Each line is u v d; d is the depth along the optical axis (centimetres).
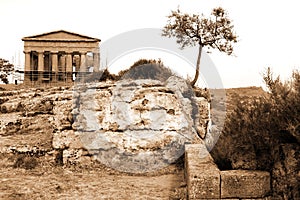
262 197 648
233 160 738
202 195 652
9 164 1127
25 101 1784
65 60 4425
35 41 4275
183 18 2539
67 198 807
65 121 1219
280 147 691
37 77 4297
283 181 648
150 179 1014
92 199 802
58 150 1173
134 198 812
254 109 773
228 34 2542
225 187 650
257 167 703
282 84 748
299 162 650
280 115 700
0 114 1706
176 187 907
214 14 2583
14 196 807
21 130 1475
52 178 988
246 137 736
